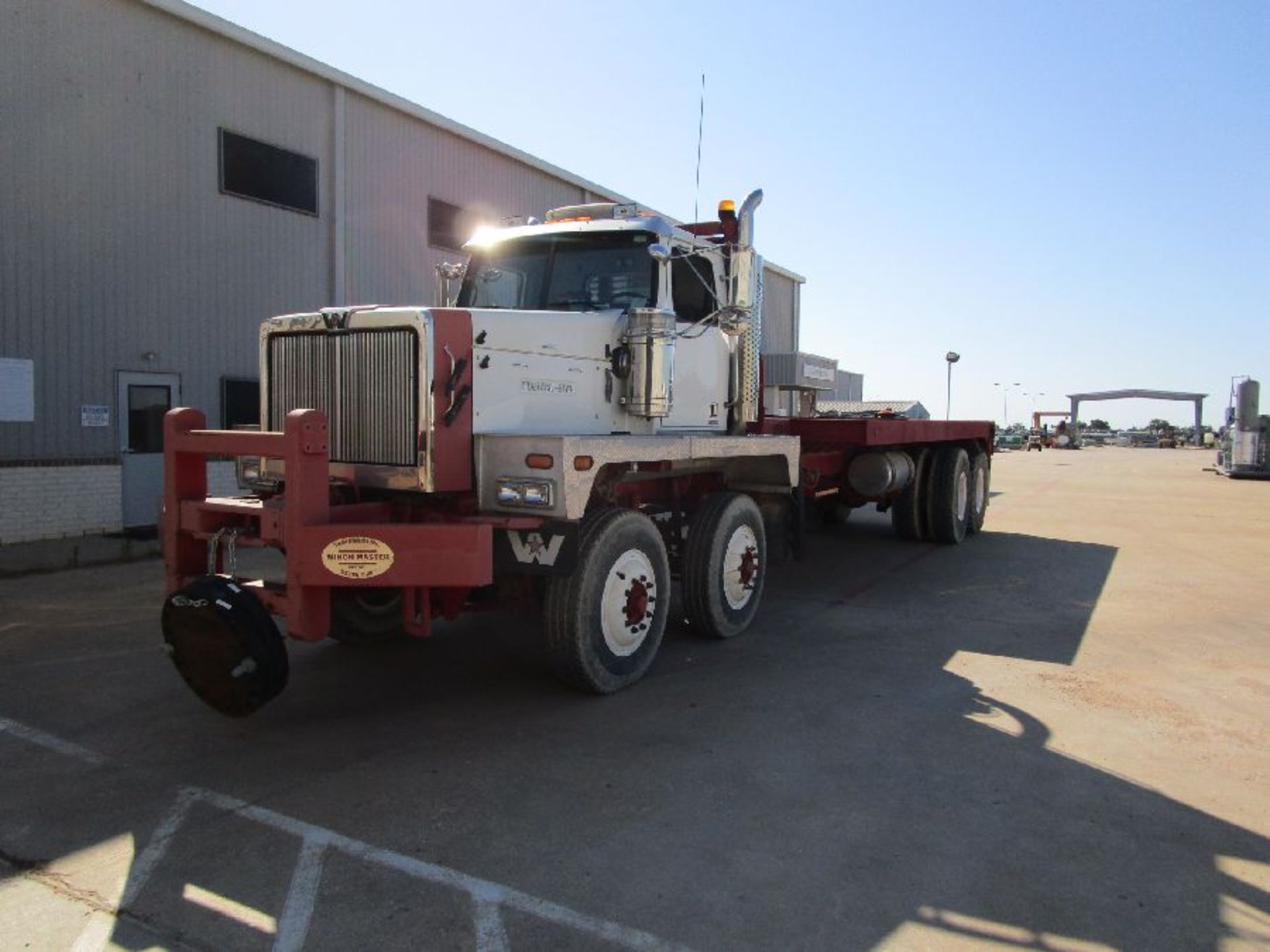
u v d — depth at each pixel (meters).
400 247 15.05
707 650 6.51
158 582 8.60
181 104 11.75
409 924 3.01
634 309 5.86
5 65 10.01
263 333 5.57
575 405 5.58
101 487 11.16
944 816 3.85
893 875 3.36
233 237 12.45
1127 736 4.82
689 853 3.51
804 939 2.95
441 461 4.84
